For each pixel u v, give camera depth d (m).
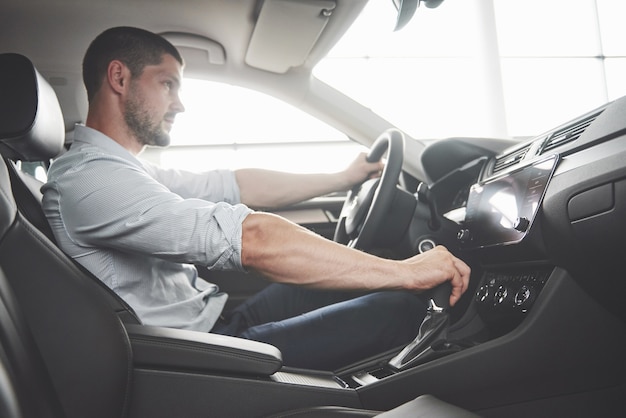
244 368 0.83
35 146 0.92
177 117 1.29
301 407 0.86
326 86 1.62
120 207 0.92
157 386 0.80
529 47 9.46
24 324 0.65
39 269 0.74
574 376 0.95
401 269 0.94
